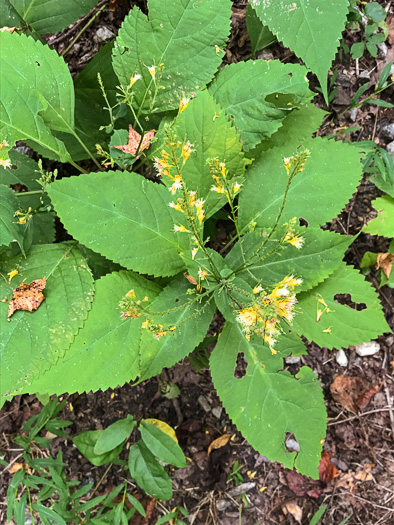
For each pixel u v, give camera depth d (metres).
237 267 0.38
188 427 0.51
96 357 0.37
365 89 0.51
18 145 0.48
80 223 0.35
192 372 0.51
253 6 0.37
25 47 0.36
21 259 0.39
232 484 0.51
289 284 0.28
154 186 0.37
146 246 0.37
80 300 0.38
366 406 0.53
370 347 0.53
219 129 0.37
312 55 0.37
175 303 0.38
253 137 0.39
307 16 0.37
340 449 0.52
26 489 0.49
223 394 0.39
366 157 0.48
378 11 0.49
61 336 0.37
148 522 0.50
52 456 0.50
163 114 0.43
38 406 0.50
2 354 0.36
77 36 0.48
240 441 0.52
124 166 0.38
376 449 0.52
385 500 0.52
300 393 0.39
